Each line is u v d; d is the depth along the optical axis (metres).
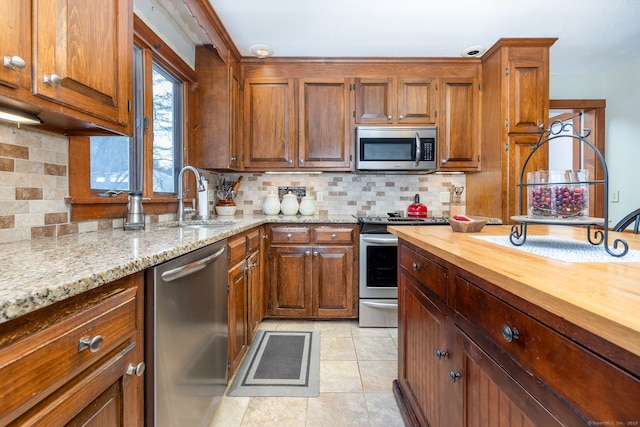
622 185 3.14
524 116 2.61
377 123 2.90
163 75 2.27
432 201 3.26
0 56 0.77
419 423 1.32
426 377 1.26
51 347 0.60
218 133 2.62
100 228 1.62
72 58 0.97
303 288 2.67
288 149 2.90
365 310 2.62
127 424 0.84
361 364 2.03
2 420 0.51
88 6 1.04
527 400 0.65
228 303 1.70
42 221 1.29
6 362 0.52
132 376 0.87
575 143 3.62
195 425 1.23
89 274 0.68
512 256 0.84
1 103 0.88
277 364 2.02
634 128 3.02
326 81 2.90
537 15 2.24
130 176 1.90
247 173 3.26
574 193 0.98
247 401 1.65
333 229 2.67
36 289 0.57
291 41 2.60
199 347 1.28
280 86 2.90
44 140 1.29
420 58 2.88
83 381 0.69
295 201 3.10
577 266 0.72
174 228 1.82
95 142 1.62
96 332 0.72
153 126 2.09
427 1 2.09
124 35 1.24
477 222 1.40
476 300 0.86
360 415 1.54
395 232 1.52
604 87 3.29
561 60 2.99
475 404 0.87
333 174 3.26
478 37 2.55
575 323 0.47
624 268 0.70
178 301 1.09
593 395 0.48
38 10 0.87
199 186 2.25
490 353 0.79
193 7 1.98
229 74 2.61
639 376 0.41
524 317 0.66
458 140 2.90
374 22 2.33
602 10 2.19
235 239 1.86
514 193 2.62
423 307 1.29
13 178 1.16
